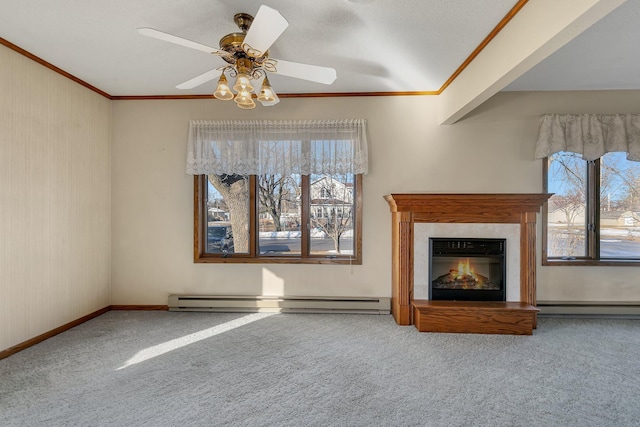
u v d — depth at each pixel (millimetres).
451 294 3572
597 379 2408
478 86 2758
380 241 3893
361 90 3785
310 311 3867
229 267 3965
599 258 3881
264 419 1938
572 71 3297
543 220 3848
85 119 3580
